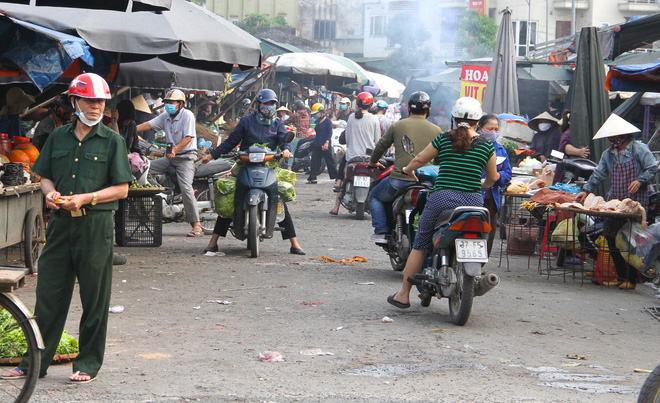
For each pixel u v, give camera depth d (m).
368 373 5.05
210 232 12.11
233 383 4.74
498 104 16.64
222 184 9.87
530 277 9.29
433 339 6.07
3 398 4.25
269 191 9.73
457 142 6.60
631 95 18.28
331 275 8.80
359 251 10.73
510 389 4.76
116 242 10.50
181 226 12.92
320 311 6.96
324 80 30.33
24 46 6.86
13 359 4.75
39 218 8.48
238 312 6.83
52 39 6.83
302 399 4.45
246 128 9.88
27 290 7.48
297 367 5.16
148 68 14.46
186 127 11.25
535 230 11.02
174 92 11.16
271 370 5.07
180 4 9.73
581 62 12.46
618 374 5.26
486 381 4.93
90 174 4.73
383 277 8.79
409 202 8.09
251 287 7.96
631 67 9.96
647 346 6.17
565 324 6.82
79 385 4.64
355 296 7.70
